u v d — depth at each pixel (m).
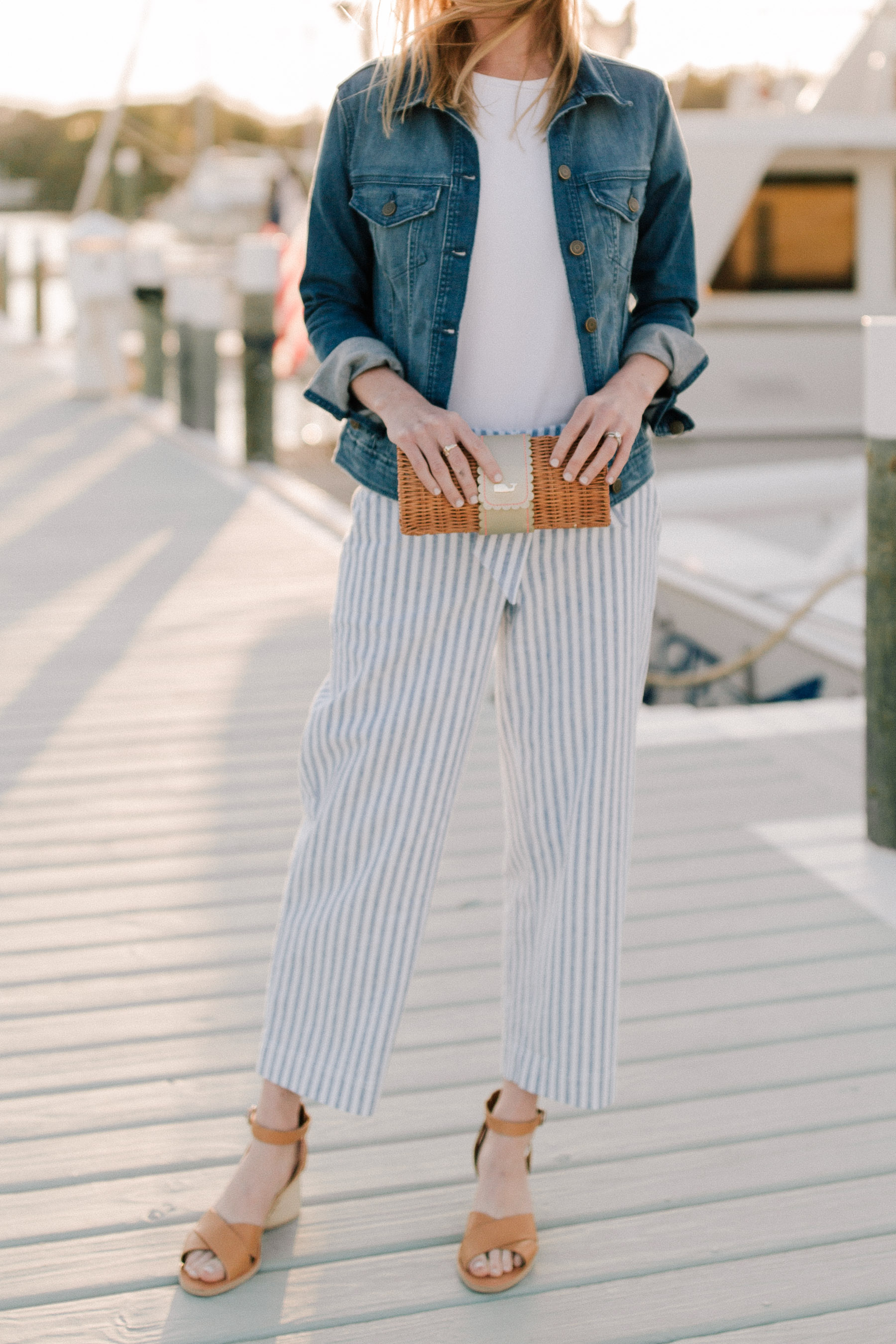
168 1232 1.70
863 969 2.36
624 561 1.54
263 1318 1.56
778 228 9.82
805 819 3.01
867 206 9.84
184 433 9.04
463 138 1.46
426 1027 2.17
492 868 2.76
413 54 1.47
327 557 5.61
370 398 1.49
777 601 5.43
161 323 10.66
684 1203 1.77
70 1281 1.62
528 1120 1.67
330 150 1.53
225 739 3.51
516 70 1.48
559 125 1.47
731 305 9.88
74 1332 1.54
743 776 3.29
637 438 1.58
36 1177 1.80
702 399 9.98
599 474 1.48
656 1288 1.62
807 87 11.05
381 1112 1.96
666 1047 2.12
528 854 1.62
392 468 1.53
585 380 1.51
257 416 7.73
